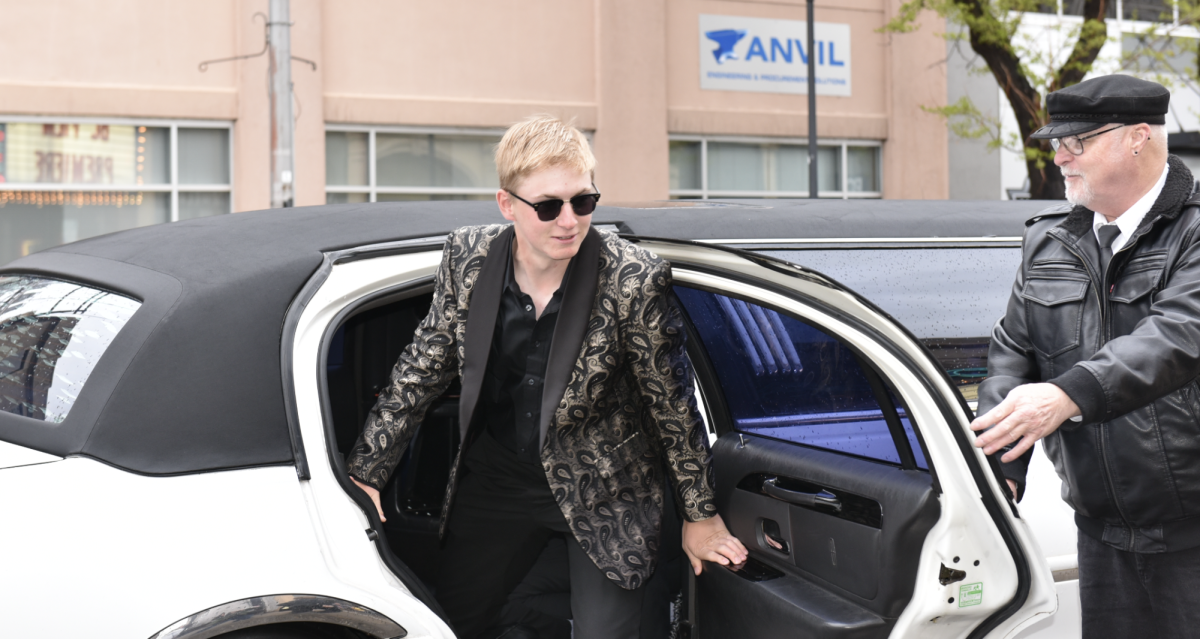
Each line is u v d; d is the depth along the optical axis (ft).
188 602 5.08
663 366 6.36
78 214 36.70
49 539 5.04
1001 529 6.44
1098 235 6.42
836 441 7.54
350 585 5.55
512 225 6.47
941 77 49.01
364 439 6.46
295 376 5.90
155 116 37.01
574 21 42.83
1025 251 6.93
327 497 5.76
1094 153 6.15
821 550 7.27
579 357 6.21
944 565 6.31
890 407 6.72
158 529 5.21
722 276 6.49
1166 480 6.14
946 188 49.55
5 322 6.45
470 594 7.73
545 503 7.22
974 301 8.93
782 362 7.96
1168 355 5.61
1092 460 6.40
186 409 5.56
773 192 47.65
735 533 8.21
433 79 40.86
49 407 5.68
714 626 7.97
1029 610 6.54
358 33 39.65
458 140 41.83
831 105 47.88
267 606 5.23
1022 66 37.68
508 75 41.98
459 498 7.53
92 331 5.96
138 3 36.55
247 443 5.64
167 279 6.11
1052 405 5.54
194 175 38.17
